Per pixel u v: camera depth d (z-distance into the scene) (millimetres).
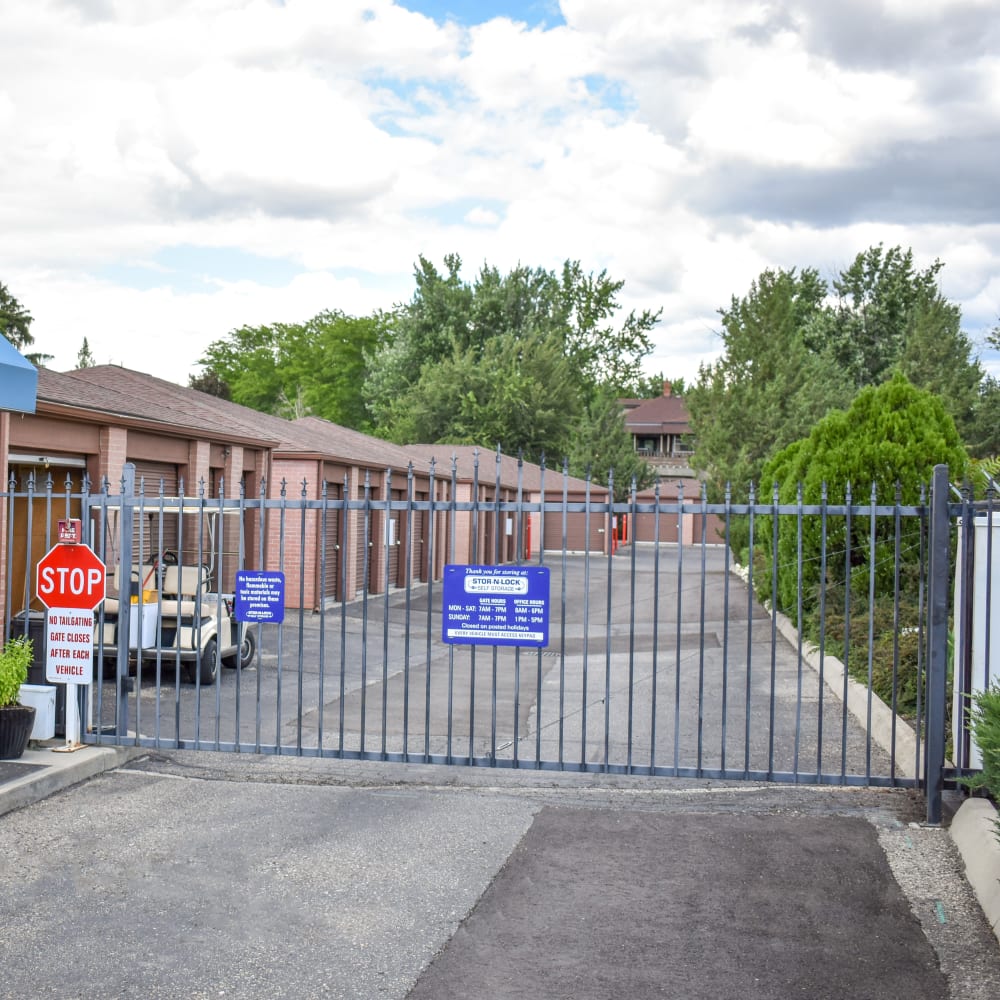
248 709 11250
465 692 12789
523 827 6773
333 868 5977
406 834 6609
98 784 7758
